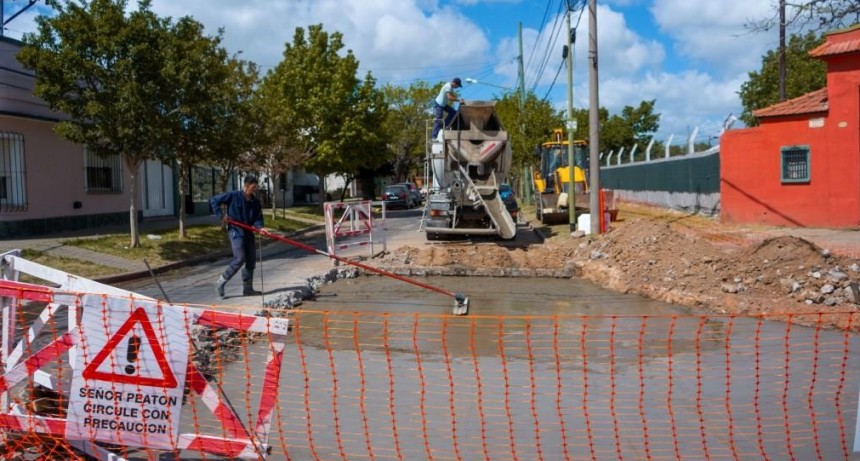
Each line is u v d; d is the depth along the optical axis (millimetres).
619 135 57562
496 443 4992
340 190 60094
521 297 11578
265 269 14547
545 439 5078
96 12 14438
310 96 33719
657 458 4719
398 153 54219
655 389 6348
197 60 15156
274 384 4297
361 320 9516
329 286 12773
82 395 4238
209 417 5434
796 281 10461
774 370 6898
